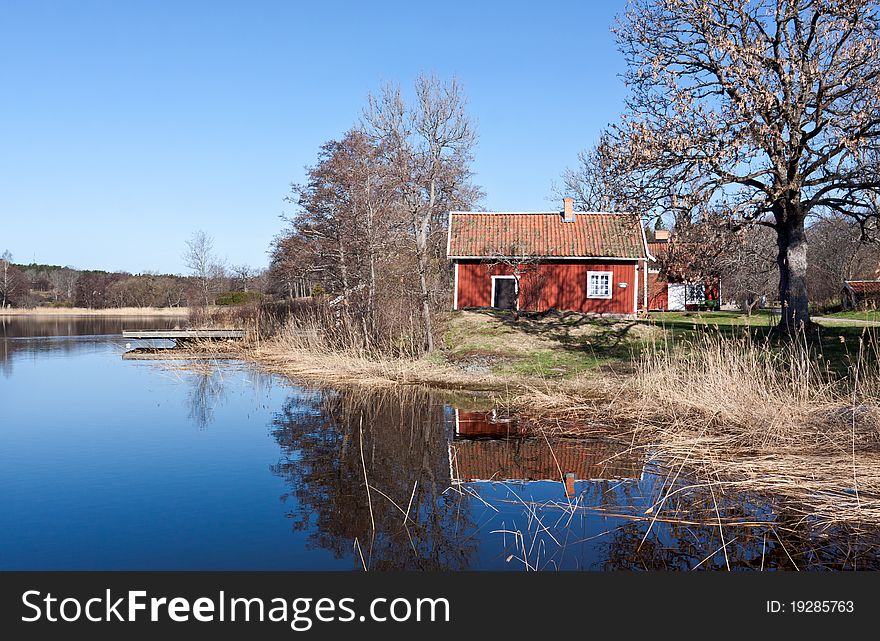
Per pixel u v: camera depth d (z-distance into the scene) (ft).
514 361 62.44
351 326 78.18
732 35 61.11
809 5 57.72
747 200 58.65
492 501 25.38
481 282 99.81
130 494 26.27
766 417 32.96
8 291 264.52
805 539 20.97
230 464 31.12
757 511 23.62
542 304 99.04
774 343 58.75
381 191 78.89
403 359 66.90
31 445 35.17
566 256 98.07
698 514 23.47
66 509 24.43
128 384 60.75
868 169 57.62
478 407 46.09
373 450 33.88
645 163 57.88
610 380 50.31
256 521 23.07
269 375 66.64
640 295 110.22
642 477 28.32
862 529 21.58
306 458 32.27
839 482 24.79
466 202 137.18
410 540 21.34
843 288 122.31
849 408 32.96
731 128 56.24
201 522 23.03
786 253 64.44
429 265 75.05
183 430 39.32
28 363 79.82
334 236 112.47
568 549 20.59
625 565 19.36
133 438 37.06
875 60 56.49
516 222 106.42
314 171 131.64
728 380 37.96
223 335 105.91
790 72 57.72
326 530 22.29
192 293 194.29
